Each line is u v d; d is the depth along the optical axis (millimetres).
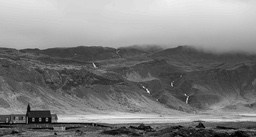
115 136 134125
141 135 136750
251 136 123688
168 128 140875
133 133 141000
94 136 134500
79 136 134375
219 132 127938
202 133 125938
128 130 145750
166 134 128750
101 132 145500
